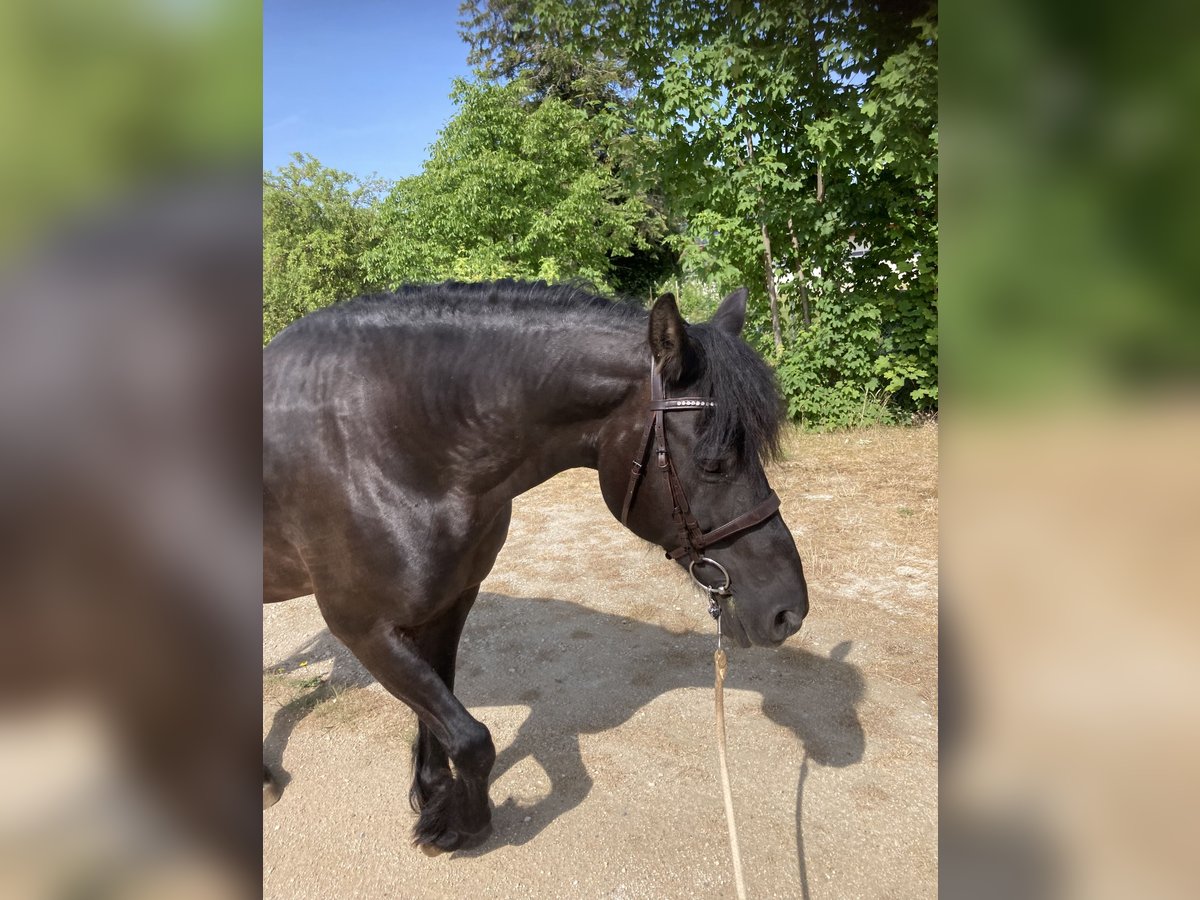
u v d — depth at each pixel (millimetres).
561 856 2361
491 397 1979
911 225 8328
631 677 3475
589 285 2242
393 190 13695
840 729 2945
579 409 1976
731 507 1884
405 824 2580
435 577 2018
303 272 16719
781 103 8039
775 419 1869
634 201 14461
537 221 11969
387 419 1979
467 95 12266
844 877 2211
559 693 3375
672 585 4574
